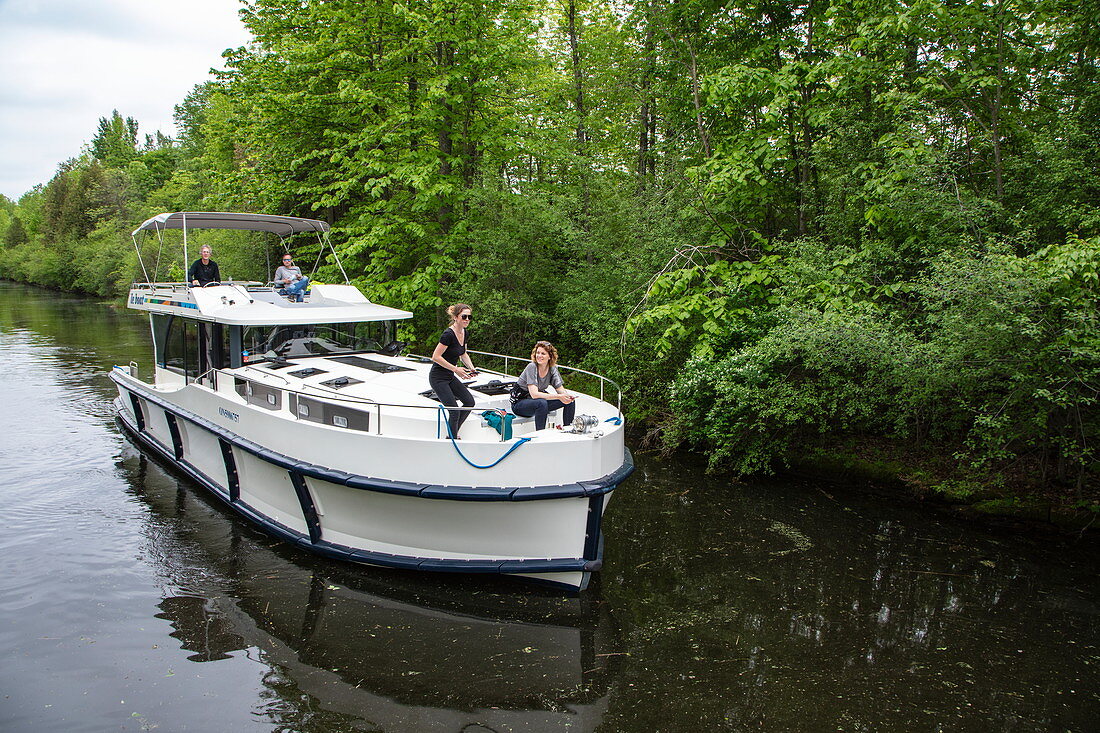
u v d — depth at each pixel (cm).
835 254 1066
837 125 1152
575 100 1855
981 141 1073
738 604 649
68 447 1161
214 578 682
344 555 706
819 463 1031
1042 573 722
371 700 487
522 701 489
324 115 1739
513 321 1589
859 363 933
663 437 1152
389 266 1656
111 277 4659
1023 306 733
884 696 505
